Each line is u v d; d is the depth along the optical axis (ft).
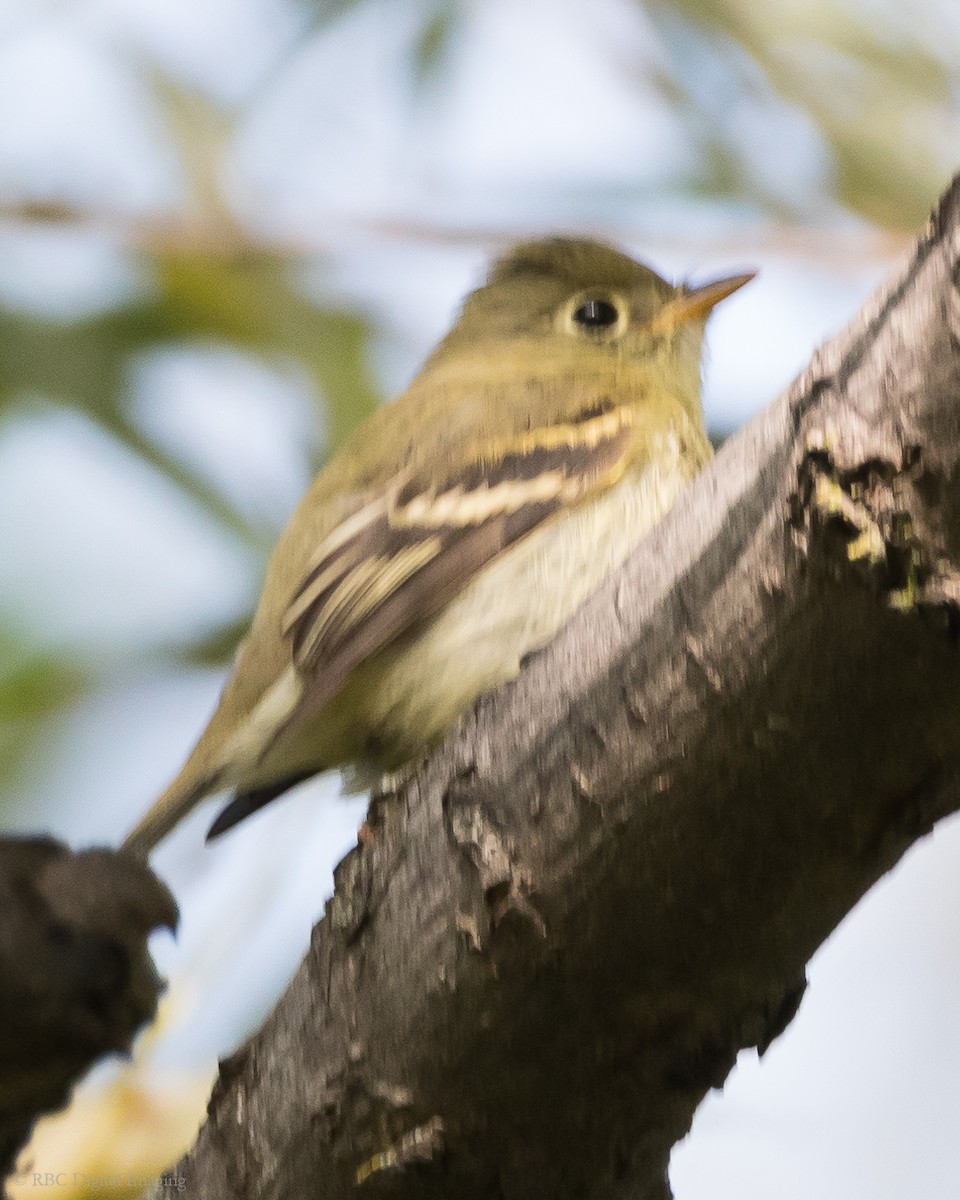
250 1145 6.14
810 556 4.82
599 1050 5.64
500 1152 5.78
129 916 5.20
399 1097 5.77
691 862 5.32
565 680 5.47
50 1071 5.20
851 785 5.11
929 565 4.69
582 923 5.47
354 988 5.84
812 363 4.92
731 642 5.09
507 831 5.52
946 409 4.57
